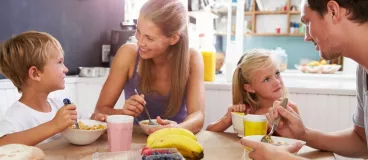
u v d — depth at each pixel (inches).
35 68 52.6
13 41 53.9
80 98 91.2
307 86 79.5
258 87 61.8
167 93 61.7
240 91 65.0
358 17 34.6
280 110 44.3
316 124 78.2
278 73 63.4
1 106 68.8
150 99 62.2
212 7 100.3
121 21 114.2
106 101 59.6
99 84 89.7
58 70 54.4
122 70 61.1
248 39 230.1
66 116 43.3
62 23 89.2
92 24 100.7
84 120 49.3
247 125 46.1
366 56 36.7
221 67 103.2
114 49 102.4
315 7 36.9
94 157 35.7
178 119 63.4
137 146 44.2
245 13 219.6
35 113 54.2
